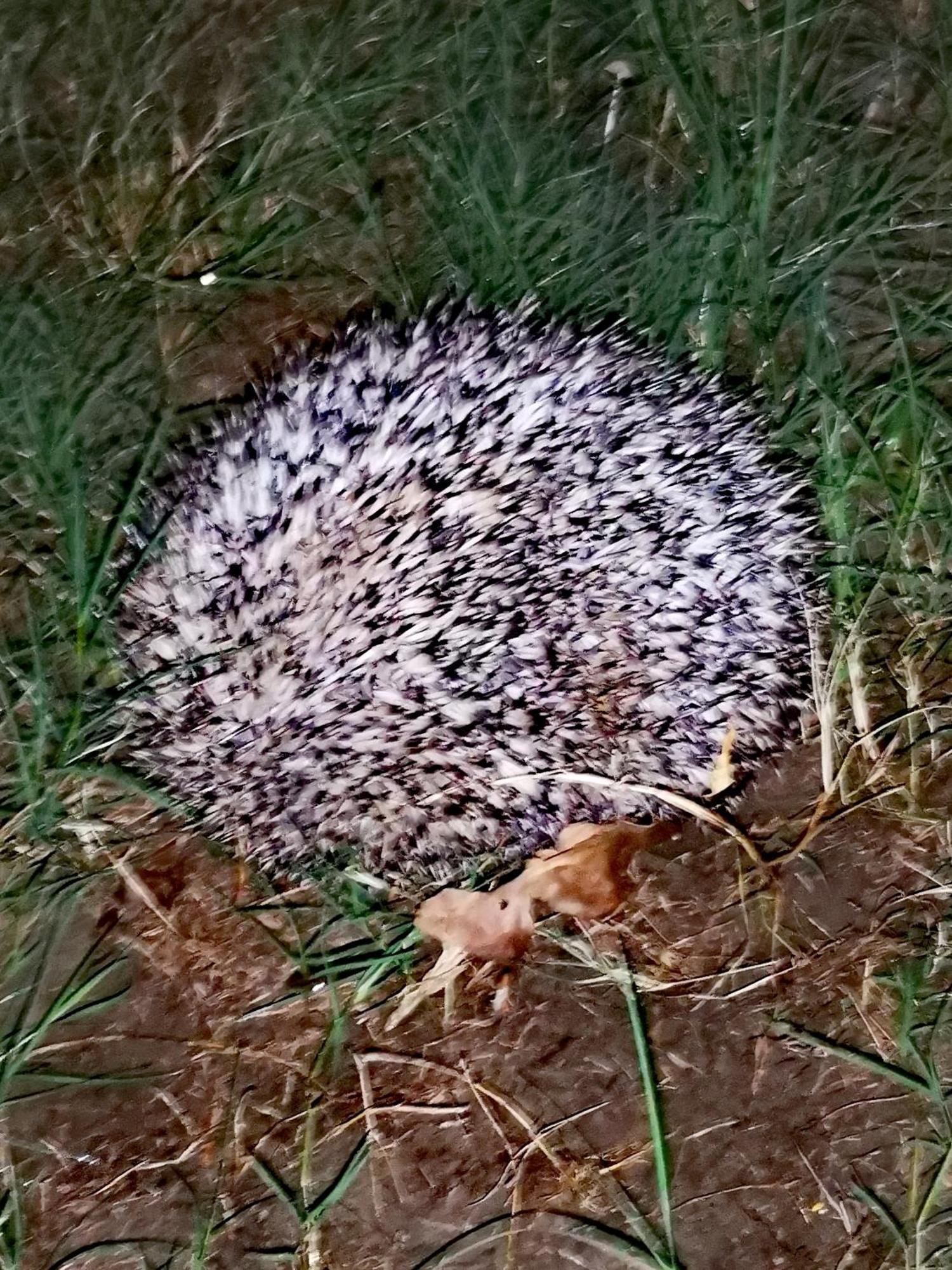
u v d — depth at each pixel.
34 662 0.75
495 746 0.70
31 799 0.74
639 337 0.77
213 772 0.70
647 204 0.79
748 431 0.73
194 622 0.70
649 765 0.72
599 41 0.81
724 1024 0.74
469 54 0.81
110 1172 0.73
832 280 0.79
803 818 0.75
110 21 0.81
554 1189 0.72
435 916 0.74
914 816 0.75
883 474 0.77
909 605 0.76
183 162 0.80
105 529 0.76
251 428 0.73
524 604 0.70
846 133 0.80
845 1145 0.73
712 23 0.81
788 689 0.73
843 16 0.81
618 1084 0.73
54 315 0.78
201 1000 0.74
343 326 0.79
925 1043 0.73
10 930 0.74
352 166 0.80
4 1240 0.72
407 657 0.69
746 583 0.71
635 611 0.70
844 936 0.74
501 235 0.79
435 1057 0.73
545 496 0.70
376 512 0.70
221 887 0.74
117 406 0.78
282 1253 0.72
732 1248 0.72
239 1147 0.73
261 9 0.81
